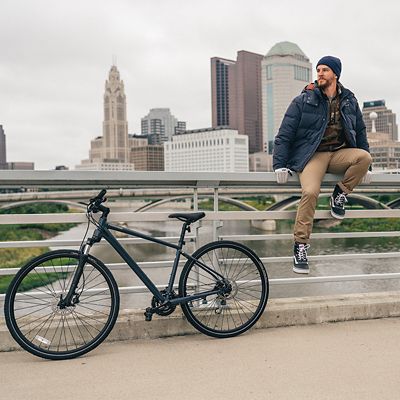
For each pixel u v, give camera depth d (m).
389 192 5.30
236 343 3.70
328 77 4.14
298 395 2.82
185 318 3.92
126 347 3.65
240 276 4.05
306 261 4.12
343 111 4.18
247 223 53.88
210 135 157.38
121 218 3.90
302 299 4.34
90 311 3.90
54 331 3.68
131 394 2.85
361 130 4.32
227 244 3.92
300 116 4.16
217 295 3.91
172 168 166.38
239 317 4.01
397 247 32.38
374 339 3.75
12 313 3.40
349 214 4.39
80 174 3.81
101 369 3.22
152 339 3.85
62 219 3.86
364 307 4.27
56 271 3.63
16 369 3.25
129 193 29.19
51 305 3.60
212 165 156.62
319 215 4.38
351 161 4.15
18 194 38.31
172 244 3.81
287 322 4.12
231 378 3.06
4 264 36.47
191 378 3.06
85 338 3.73
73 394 2.86
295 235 4.14
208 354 3.47
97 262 3.59
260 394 2.83
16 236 45.38
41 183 3.96
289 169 4.22
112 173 3.85
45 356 3.39
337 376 3.07
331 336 3.83
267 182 4.21
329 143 4.23
